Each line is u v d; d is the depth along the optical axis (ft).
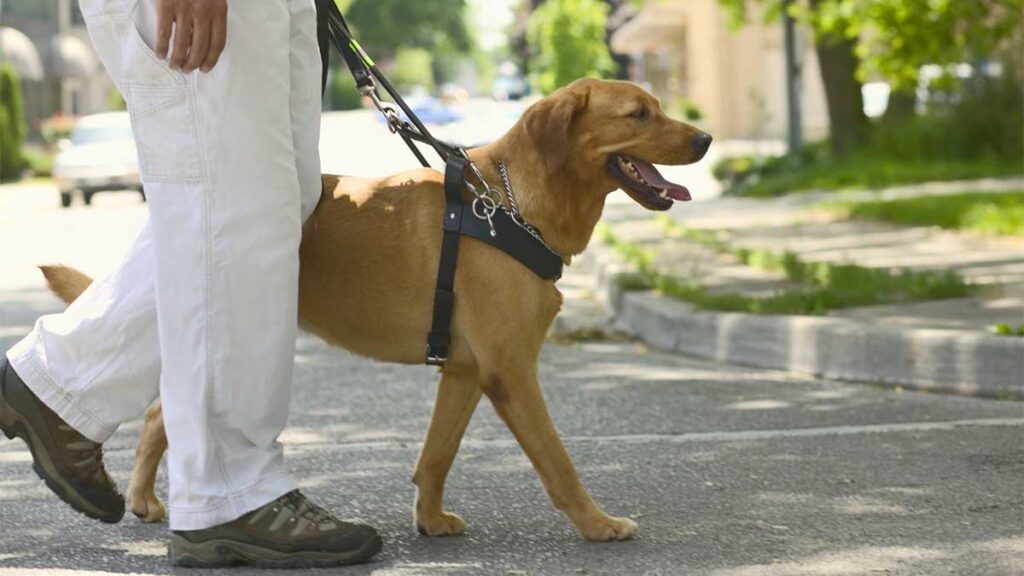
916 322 34.63
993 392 30.94
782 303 37.86
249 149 17.10
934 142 98.68
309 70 18.22
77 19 238.68
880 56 62.13
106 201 119.14
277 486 17.63
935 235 58.23
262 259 17.25
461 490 22.43
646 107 19.12
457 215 18.42
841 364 33.76
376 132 164.86
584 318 44.50
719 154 145.69
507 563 18.11
